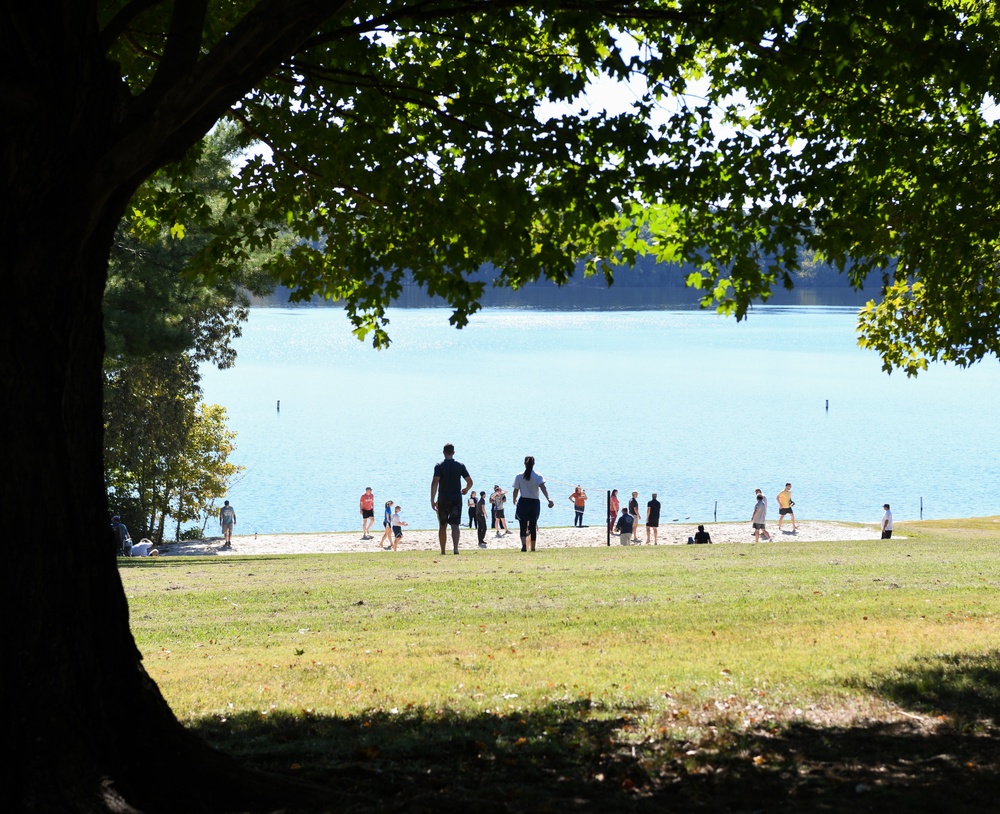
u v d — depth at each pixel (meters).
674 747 7.79
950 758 7.39
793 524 40.56
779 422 91.00
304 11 6.50
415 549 36.12
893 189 11.88
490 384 122.56
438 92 11.24
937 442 80.06
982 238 11.60
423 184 11.29
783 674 10.20
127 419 43.66
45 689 5.68
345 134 11.55
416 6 8.95
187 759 6.21
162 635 13.81
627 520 35.78
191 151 12.12
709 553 25.05
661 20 10.14
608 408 99.19
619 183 10.41
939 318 13.73
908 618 13.92
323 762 7.39
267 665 11.57
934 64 8.79
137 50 10.34
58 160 5.84
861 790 6.66
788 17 8.35
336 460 68.44
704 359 161.12
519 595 16.64
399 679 10.65
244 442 76.94
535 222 11.89
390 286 11.78
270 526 47.75
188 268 12.28
